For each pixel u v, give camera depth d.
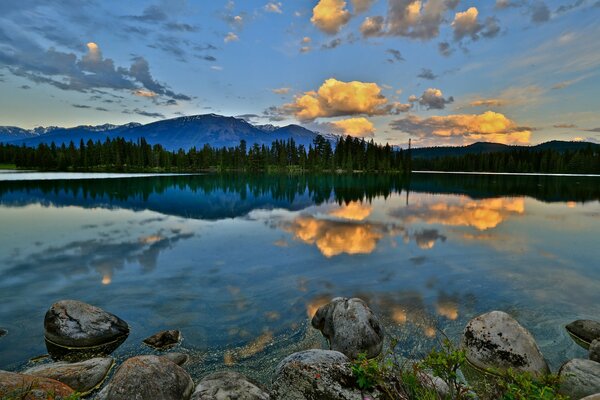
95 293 10.98
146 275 12.67
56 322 8.01
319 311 8.88
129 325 8.91
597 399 3.63
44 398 4.88
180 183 66.69
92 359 7.02
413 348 7.68
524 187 60.06
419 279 12.20
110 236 19.25
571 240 18.42
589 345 7.82
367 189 55.91
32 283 11.84
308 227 22.09
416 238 18.81
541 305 10.02
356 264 13.96
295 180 84.12
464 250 16.19
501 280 12.08
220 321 9.09
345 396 4.02
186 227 22.11
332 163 131.38
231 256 15.16
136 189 51.62
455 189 55.66
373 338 7.46
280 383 4.46
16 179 68.31
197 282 11.96
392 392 3.89
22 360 7.38
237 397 5.09
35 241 18.02
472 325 7.45
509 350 6.71
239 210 30.39
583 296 10.69
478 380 6.45
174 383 5.57
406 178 96.56
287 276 12.55
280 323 8.95
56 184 57.41
